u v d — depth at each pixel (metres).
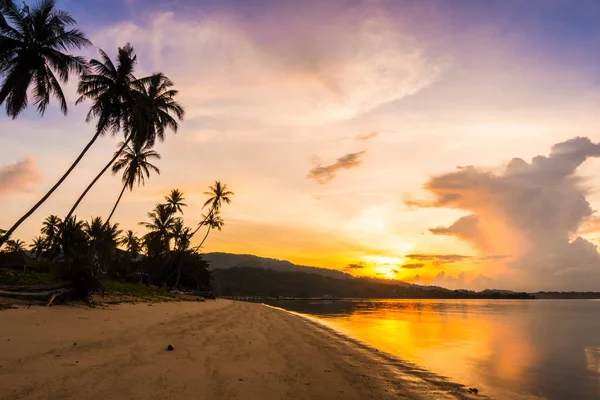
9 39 23.58
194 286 77.00
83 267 17.38
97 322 12.56
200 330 13.30
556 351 15.47
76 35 25.00
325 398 6.49
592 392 8.70
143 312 17.69
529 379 9.95
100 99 27.75
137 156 40.62
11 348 7.66
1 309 12.72
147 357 8.05
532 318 39.41
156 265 71.56
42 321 11.42
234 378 7.05
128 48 29.27
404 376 9.16
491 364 12.11
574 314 48.62
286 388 6.80
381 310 55.22
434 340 18.31
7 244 57.34
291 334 15.59
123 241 64.75
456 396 7.66
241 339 12.17
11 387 5.40
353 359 10.95
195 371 7.26
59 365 6.75
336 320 30.17
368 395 7.02
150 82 31.09
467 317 39.59
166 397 5.59
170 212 62.41
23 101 24.45
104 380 6.12
